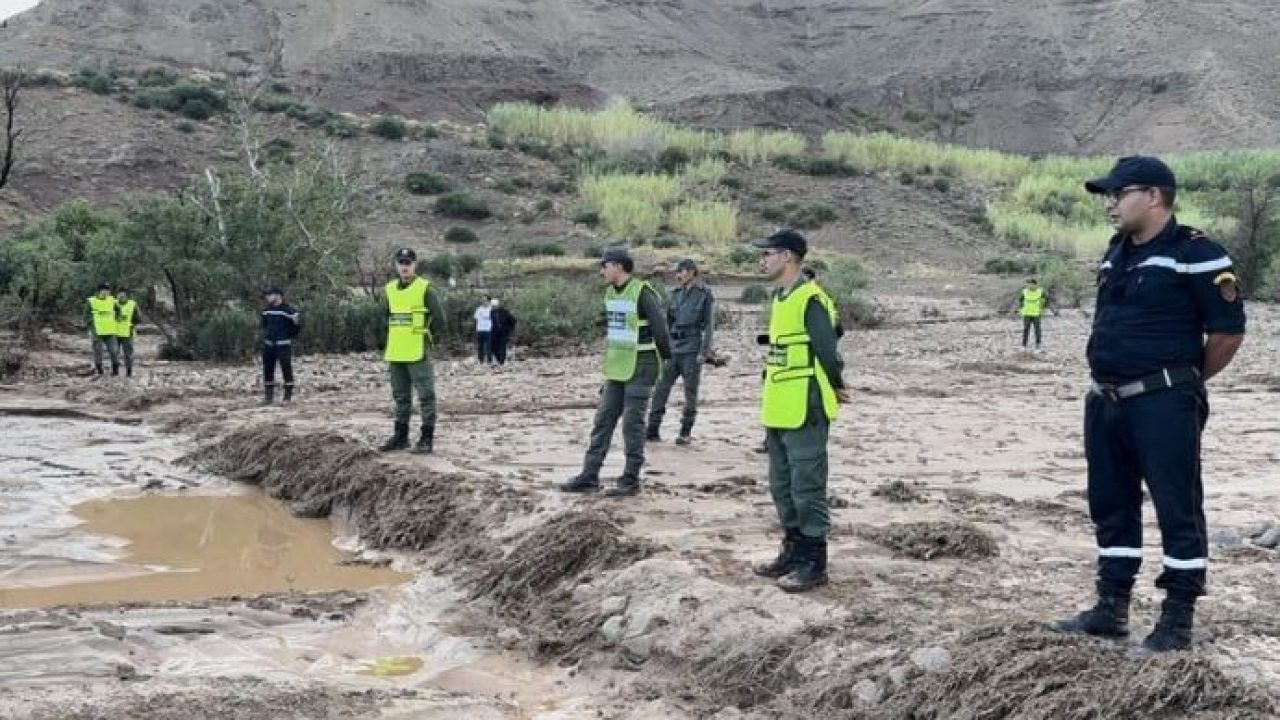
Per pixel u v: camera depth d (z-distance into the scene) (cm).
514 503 961
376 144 7812
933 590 727
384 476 1071
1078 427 1521
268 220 2848
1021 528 924
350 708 596
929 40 15138
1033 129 13362
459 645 708
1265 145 12200
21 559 923
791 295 728
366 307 2830
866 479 1147
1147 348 566
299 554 959
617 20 14738
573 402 1716
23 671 634
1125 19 14462
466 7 13638
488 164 7544
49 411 1688
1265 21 14450
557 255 5950
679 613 682
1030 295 2850
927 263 6612
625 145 8088
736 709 586
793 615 660
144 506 1112
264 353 1734
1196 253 558
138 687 614
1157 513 574
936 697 542
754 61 15238
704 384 1981
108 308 2191
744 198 7438
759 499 1023
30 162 6494
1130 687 507
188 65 11375
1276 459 1276
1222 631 625
